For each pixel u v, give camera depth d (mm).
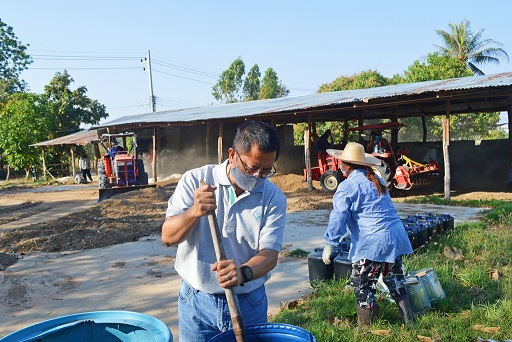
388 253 4184
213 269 2393
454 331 4254
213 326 2641
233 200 2553
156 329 2543
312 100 20688
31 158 34500
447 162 14328
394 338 4113
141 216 12312
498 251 6875
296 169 22234
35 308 5836
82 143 27812
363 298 4359
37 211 16391
